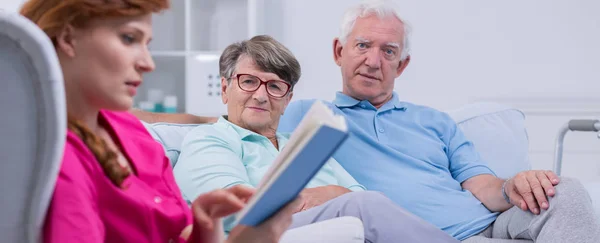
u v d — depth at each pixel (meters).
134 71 0.79
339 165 1.81
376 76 1.98
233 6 3.76
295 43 3.64
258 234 0.80
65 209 0.73
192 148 1.57
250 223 0.79
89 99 0.80
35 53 0.68
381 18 1.99
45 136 0.70
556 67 3.50
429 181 1.89
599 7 3.47
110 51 0.77
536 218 1.61
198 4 3.76
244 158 1.62
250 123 1.66
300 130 0.76
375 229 1.33
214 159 1.52
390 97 2.07
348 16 2.02
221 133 1.63
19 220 0.72
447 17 3.53
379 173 1.88
